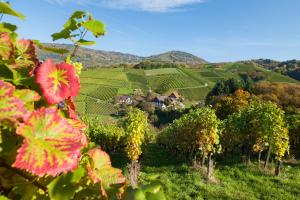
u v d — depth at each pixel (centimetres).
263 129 2416
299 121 3011
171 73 13225
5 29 161
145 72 13525
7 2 144
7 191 126
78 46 171
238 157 2912
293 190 2008
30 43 171
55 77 135
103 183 156
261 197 1894
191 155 2770
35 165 107
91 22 164
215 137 2478
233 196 1850
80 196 138
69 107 156
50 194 126
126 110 8225
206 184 2012
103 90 10600
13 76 143
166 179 2070
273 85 6281
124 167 2538
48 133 116
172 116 7138
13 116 114
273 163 2680
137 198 121
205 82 12519
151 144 4391
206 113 2531
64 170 110
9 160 120
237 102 5144
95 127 3556
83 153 156
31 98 131
